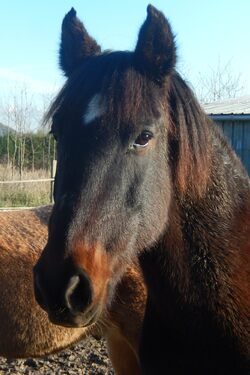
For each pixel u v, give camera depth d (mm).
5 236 4406
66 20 2703
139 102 2252
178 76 2512
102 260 2191
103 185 2180
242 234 2625
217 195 2615
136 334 3977
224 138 2795
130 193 2252
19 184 15164
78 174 2184
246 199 2727
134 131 2221
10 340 4262
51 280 2094
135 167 2250
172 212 2512
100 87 2270
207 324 2488
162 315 2590
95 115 2229
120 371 4262
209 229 2553
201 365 2492
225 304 2479
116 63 2348
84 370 5340
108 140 2203
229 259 2545
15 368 5398
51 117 2398
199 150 2465
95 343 6051
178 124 2428
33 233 4473
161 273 2568
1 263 4262
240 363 2453
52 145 22016
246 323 2482
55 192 2328
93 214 2154
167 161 2432
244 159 12555
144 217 2320
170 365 2559
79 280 2098
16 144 21516
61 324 2158
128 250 2289
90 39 2686
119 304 3938
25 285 4238
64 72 2678
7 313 4230
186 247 2533
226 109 13359
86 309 2123
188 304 2512
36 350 4273
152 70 2400
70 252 2104
